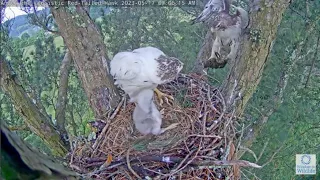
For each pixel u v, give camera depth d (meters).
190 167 3.16
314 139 6.34
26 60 5.68
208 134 3.34
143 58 3.18
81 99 6.39
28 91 5.05
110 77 3.70
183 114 3.48
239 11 3.87
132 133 3.41
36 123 4.00
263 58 3.69
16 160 1.39
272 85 5.79
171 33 6.29
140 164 3.19
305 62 5.83
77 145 3.46
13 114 5.44
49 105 6.05
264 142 5.99
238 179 3.41
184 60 6.05
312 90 6.00
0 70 3.66
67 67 5.57
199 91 3.64
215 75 5.40
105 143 3.37
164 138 3.34
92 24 3.67
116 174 3.17
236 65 3.78
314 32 5.59
